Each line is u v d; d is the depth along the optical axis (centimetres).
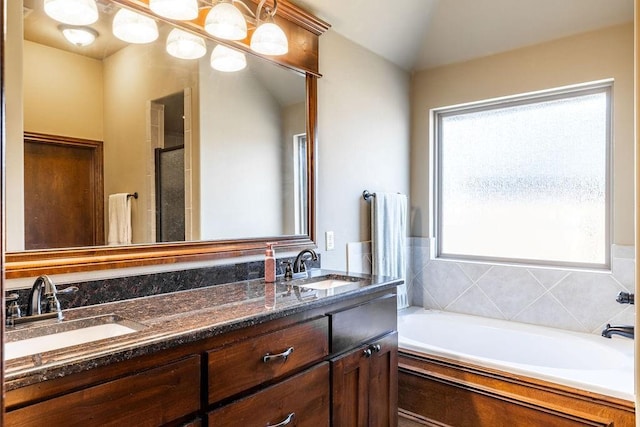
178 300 156
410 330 300
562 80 269
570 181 280
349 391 170
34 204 140
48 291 124
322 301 158
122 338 107
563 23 263
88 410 94
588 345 242
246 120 208
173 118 180
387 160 306
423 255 332
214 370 120
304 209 236
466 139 323
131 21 164
